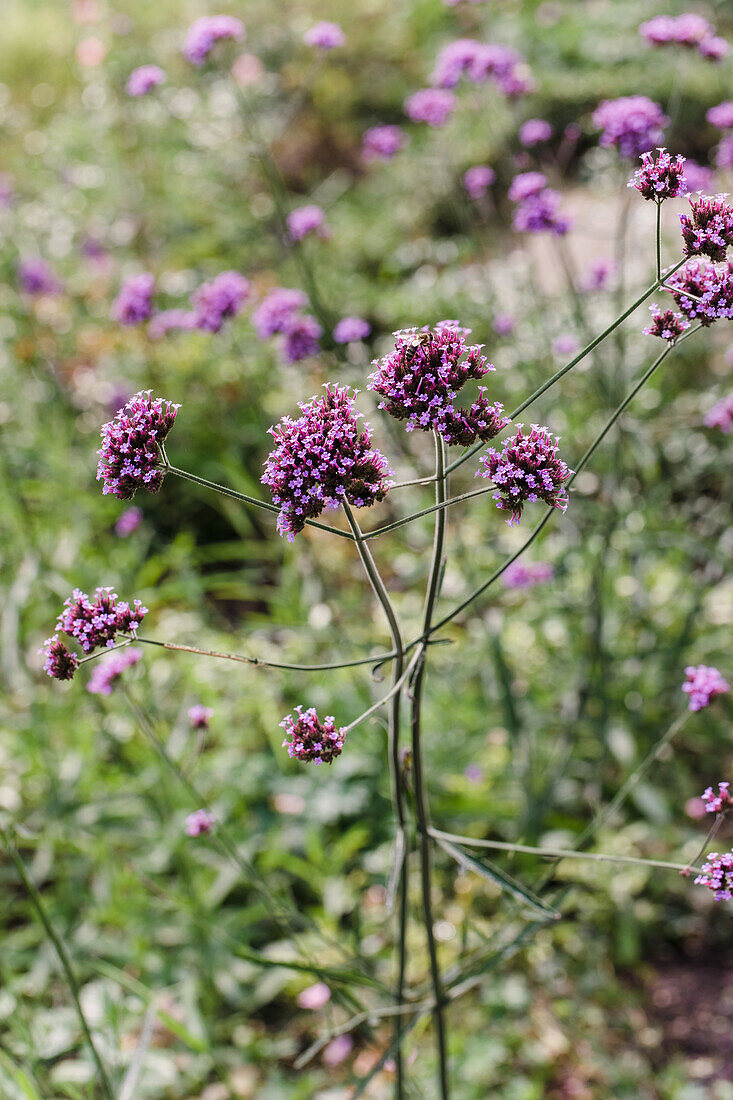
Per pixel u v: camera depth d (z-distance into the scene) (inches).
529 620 52.2
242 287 51.4
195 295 53.9
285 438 29.5
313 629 49.9
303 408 29.7
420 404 29.4
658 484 53.5
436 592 30.7
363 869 46.3
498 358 61.0
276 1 140.1
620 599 52.1
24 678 47.7
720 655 50.3
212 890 42.6
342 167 119.1
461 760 46.7
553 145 109.7
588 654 46.8
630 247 58.9
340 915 45.1
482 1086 40.3
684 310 30.1
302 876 43.3
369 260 99.6
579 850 45.4
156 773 43.8
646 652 48.6
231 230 99.3
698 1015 42.1
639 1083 40.8
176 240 98.7
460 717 48.1
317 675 50.1
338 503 29.4
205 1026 39.8
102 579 53.7
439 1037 33.5
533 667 52.1
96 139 107.5
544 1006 42.3
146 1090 39.0
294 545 53.2
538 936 43.9
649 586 53.4
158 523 71.2
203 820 35.8
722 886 30.7
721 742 50.6
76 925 43.1
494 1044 39.8
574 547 47.6
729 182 59.2
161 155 102.1
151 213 98.0
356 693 48.5
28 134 118.2
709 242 29.5
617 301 44.7
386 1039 41.1
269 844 44.6
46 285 70.6
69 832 44.0
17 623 48.8
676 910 45.9
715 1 112.2
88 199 101.3
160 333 58.9
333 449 29.3
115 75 104.7
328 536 64.2
